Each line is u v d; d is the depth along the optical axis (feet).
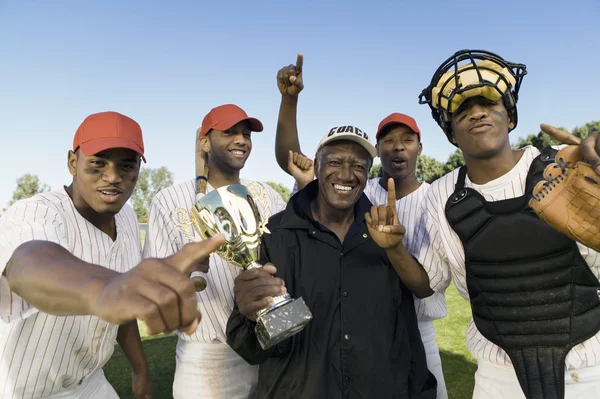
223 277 9.21
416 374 6.72
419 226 8.10
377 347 6.35
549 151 6.15
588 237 4.81
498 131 6.10
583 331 5.79
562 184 4.87
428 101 7.09
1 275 4.38
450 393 14.29
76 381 6.77
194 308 2.35
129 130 6.30
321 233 6.97
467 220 6.34
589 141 4.41
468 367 16.48
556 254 5.83
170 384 15.62
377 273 6.79
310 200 7.70
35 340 6.01
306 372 6.31
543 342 5.97
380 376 6.25
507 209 6.08
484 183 6.54
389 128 11.84
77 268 2.92
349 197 7.13
